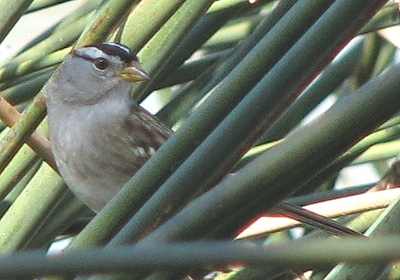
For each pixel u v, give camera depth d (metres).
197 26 2.61
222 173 2.50
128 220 2.51
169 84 2.62
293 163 2.31
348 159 2.60
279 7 2.57
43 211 2.57
